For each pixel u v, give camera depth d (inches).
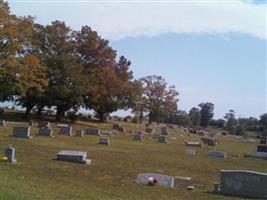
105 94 3405.5
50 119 3085.6
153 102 5007.4
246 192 759.7
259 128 5964.6
